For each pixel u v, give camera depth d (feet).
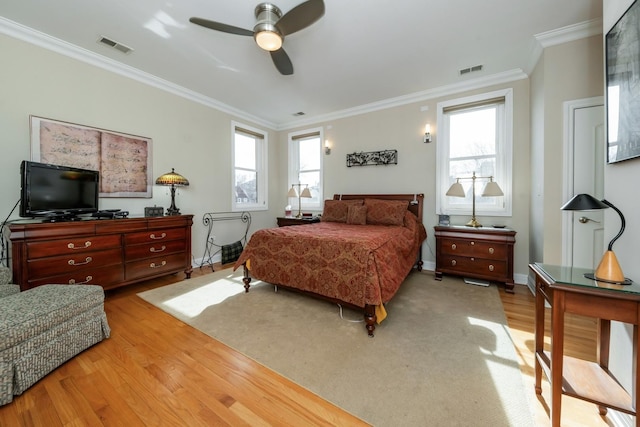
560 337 3.45
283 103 13.65
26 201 6.98
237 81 11.12
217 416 3.98
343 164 14.82
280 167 17.63
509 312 7.58
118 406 4.16
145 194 10.71
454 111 11.78
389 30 7.70
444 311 7.66
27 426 3.80
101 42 8.38
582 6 6.76
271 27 6.42
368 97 12.82
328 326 6.81
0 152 7.46
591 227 7.52
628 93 3.81
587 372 3.89
